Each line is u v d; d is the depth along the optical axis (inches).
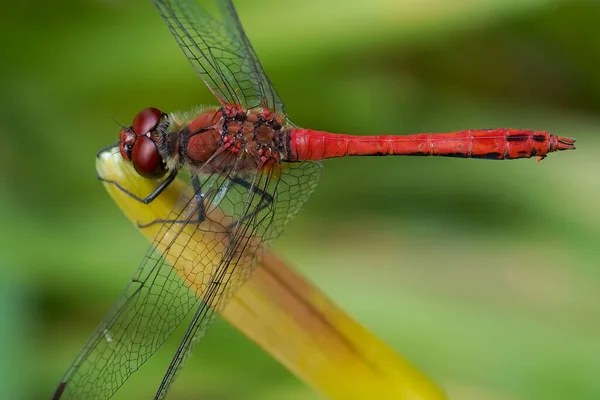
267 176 11.1
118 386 10.7
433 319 11.1
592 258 11.5
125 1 11.5
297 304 10.5
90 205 11.5
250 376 11.2
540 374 11.0
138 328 10.7
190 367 11.2
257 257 10.5
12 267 11.2
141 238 11.4
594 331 11.2
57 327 11.3
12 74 11.6
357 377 10.4
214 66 11.1
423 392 10.4
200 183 10.9
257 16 11.5
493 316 11.1
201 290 10.7
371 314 11.2
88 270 11.3
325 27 11.5
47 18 11.5
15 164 11.6
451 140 11.4
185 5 11.2
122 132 11.1
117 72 11.5
